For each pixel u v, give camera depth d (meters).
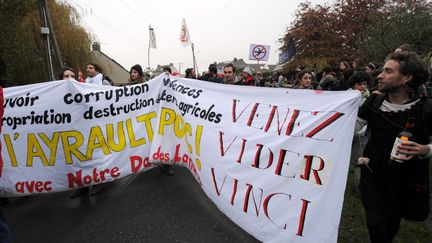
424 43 9.16
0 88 2.62
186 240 3.17
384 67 2.24
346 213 3.65
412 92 2.22
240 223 2.89
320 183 2.46
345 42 20.23
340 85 6.20
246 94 3.07
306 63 20.80
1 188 4.10
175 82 4.11
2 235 2.55
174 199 4.16
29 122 4.11
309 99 2.62
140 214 3.76
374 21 11.60
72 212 3.91
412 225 3.41
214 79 7.33
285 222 2.59
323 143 2.48
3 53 14.26
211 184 3.23
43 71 16.88
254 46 11.16
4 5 13.83
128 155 4.24
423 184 2.20
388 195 2.29
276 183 2.66
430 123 2.11
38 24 16.11
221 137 3.16
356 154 4.34
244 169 2.89
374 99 2.38
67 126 4.14
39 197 4.45
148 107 4.26
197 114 3.54
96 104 4.18
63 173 4.16
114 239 3.23
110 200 4.21
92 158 4.17
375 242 2.34
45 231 3.46
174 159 4.12
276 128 2.76
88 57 20.22
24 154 4.12
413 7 9.78
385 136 2.27
